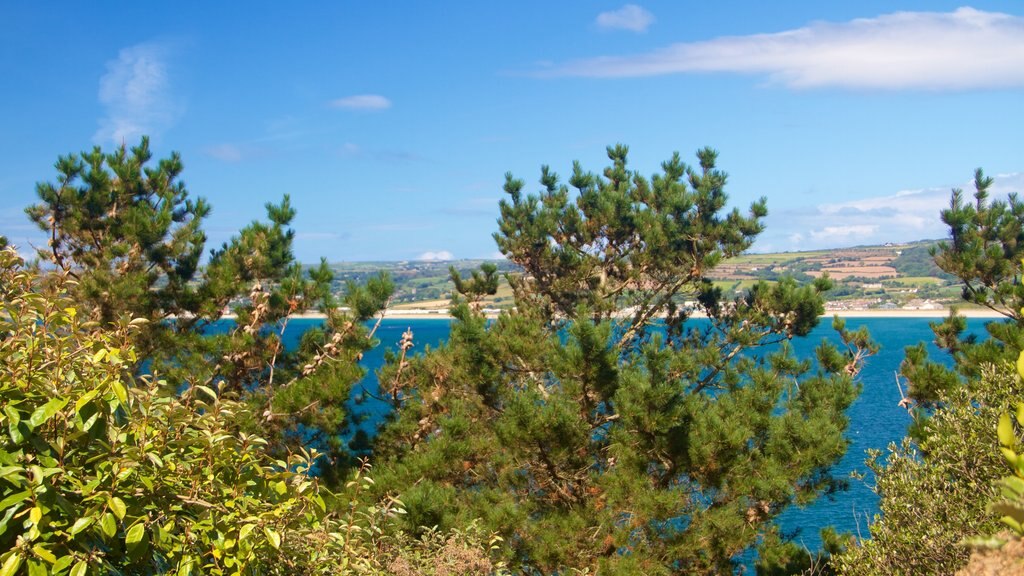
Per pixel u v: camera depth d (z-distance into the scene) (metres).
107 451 3.79
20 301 3.97
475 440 12.93
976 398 9.03
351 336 14.09
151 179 16.88
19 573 3.42
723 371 14.89
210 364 13.53
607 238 18.72
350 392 13.59
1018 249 13.75
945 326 14.19
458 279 19.31
